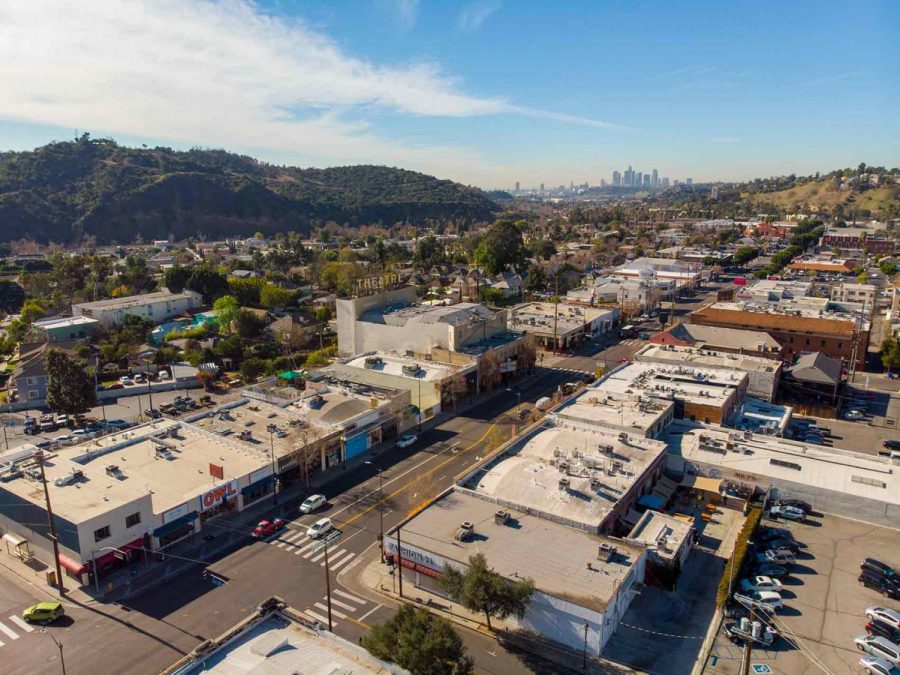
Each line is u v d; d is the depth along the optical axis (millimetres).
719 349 116625
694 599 52312
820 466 69625
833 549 59656
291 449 74875
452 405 101500
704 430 79438
